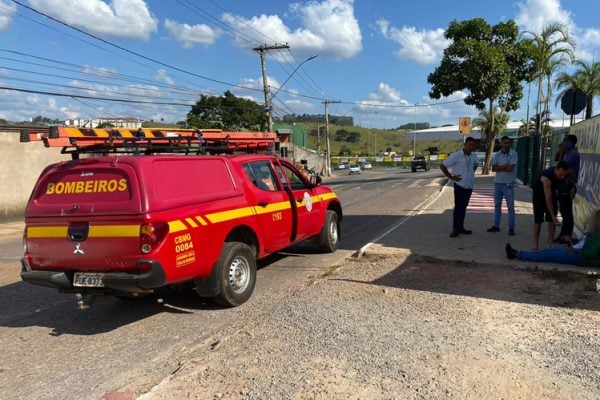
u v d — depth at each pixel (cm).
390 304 546
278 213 681
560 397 344
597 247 638
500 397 346
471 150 884
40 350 477
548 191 706
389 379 376
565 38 2666
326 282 648
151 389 378
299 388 367
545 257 679
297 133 7538
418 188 2303
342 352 427
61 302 639
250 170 654
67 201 505
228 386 376
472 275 641
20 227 1709
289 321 509
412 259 740
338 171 7638
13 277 800
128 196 476
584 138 809
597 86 2838
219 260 554
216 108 5469
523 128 4991
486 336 450
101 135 625
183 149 590
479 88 2609
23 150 1981
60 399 374
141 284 467
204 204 541
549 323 475
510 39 2688
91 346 481
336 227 870
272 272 727
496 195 920
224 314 552
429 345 434
